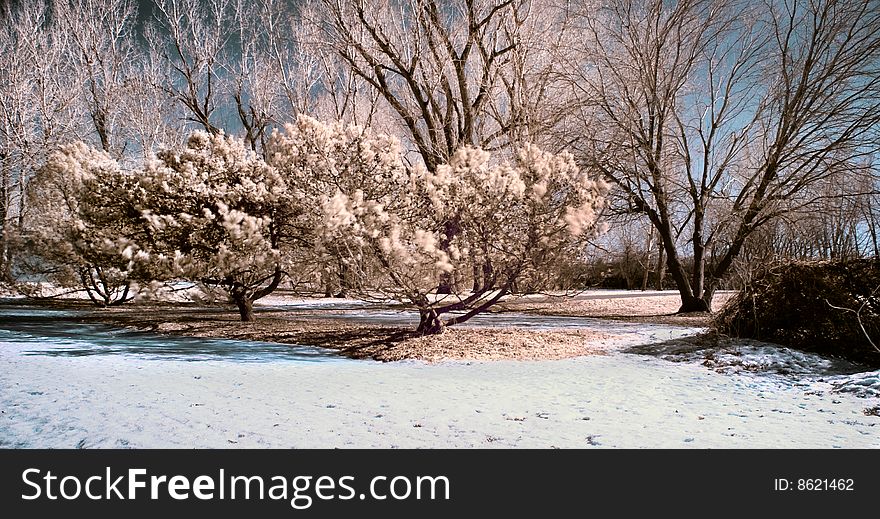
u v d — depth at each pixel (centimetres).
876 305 923
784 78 1964
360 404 625
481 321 1664
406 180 1239
